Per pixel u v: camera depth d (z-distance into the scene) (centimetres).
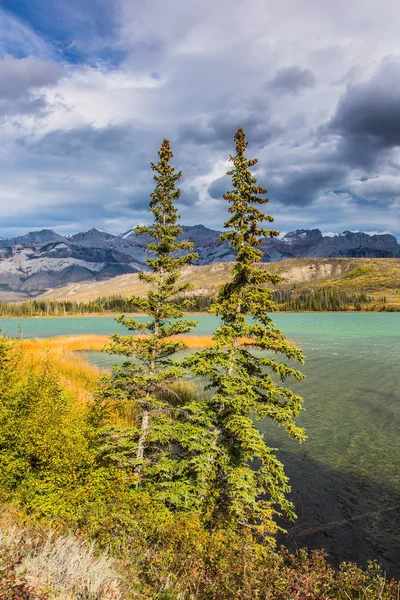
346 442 1922
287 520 1280
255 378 1293
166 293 1364
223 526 1033
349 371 3653
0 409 1196
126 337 1373
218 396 1216
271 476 1203
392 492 1447
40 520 838
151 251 1424
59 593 484
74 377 2845
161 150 1435
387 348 5256
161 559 711
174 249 1419
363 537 1187
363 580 732
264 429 2133
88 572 552
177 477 1252
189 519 909
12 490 985
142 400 1272
